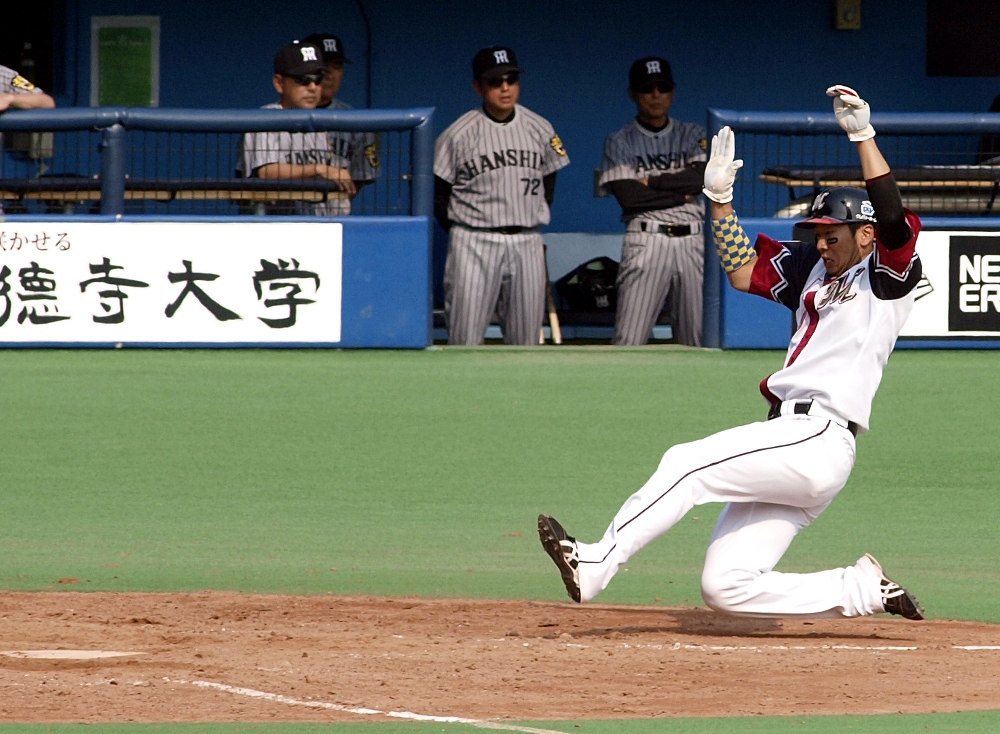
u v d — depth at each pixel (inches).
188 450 1157.1
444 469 1126.4
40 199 1419.8
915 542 979.9
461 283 1445.6
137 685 621.9
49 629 741.3
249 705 590.2
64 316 1379.2
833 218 673.0
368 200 1617.9
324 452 1157.1
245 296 1385.3
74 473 1107.9
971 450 1174.3
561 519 1016.2
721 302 1413.6
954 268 1393.9
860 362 677.9
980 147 1568.7
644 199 1461.6
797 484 674.8
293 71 1414.9
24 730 550.6
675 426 1211.2
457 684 629.0
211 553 940.6
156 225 1375.5
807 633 756.0
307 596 834.8
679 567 944.3
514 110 1439.5
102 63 1863.9
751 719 569.6
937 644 727.1
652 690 620.7
